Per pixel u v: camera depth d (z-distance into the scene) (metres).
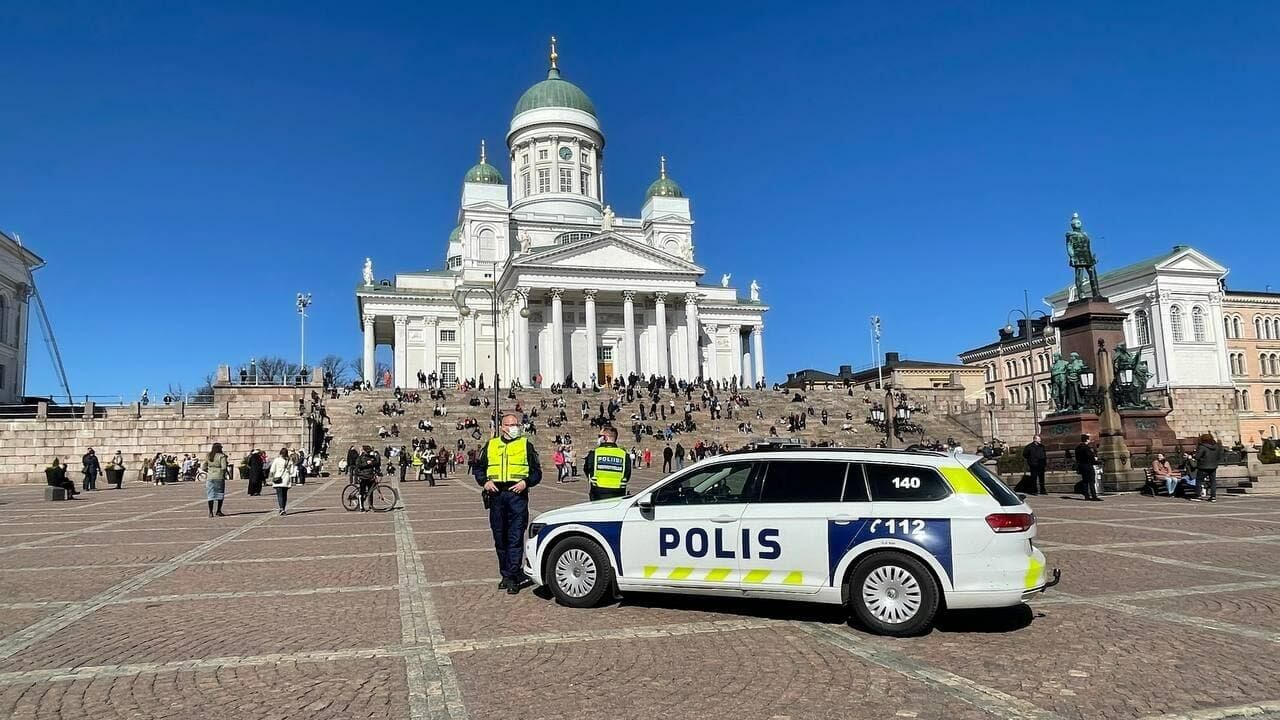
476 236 95.12
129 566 14.19
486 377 93.12
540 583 10.44
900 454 9.25
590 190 103.88
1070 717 6.20
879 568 8.75
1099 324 36.19
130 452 51.75
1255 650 7.98
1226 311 90.50
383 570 13.34
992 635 8.65
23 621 9.80
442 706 6.54
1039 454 29.88
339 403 61.88
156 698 6.86
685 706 6.52
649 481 35.72
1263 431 89.62
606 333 87.88
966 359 115.81
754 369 102.88
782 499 9.41
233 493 35.97
